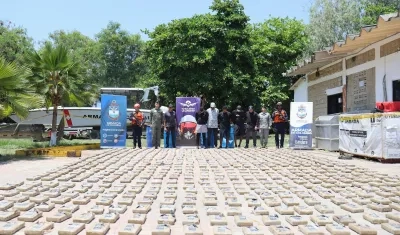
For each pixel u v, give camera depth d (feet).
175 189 24.63
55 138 55.57
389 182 26.30
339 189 24.43
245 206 20.27
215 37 85.40
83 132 84.02
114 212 18.66
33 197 21.44
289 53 106.11
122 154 44.34
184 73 84.79
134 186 24.88
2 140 69.51
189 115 56.13
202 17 87.15
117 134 54.65
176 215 18.57
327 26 100.89
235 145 58.80
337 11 103.40
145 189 24.66
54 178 27.99
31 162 38.70
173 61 82.94
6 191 23.08
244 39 87.56
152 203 20.89
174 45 84.02
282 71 106.32
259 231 15.47
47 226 15.90
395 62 41.91
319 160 38.55
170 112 55.42
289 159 39.47
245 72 88.89
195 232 15.26
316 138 54.29
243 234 15.56
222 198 22.18
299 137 53.31
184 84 83.61
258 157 41.55
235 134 58.13
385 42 43.75
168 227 16.05
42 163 37.83
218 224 16.90
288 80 108.37
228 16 87.66
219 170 32.48
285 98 99.71
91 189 24.27
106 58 150.10
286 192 23.35
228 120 56.39
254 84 87.71
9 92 42.16
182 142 55.88
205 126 56.03
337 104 59.00
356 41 43.83
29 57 52.44
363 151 39.70
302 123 53.36
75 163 35.58
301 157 41.47
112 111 54.44
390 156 36.88
